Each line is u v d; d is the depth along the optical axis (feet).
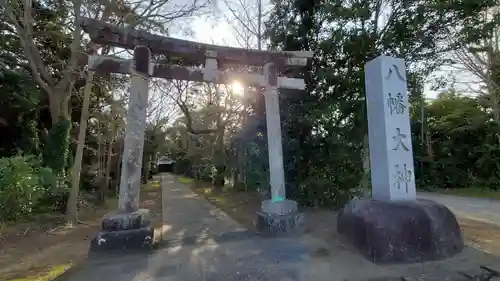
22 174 22.94
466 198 38.96
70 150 38.22
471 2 21.43
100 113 40.70
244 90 36.09
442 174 51.26
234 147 43.55
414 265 13.85
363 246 15.35
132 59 19.27
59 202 29.66
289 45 29.43
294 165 29.19
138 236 16.93
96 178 42.80
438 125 53.11
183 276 13.23
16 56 33.14
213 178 65.57
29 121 35.53
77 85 37.19
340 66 27.09
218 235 20.51
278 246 17.34
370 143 18.44
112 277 13.24
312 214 26.45
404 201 16.66
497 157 44.45
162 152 97.25
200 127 59.11
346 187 28.02
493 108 45.06
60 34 31.83
